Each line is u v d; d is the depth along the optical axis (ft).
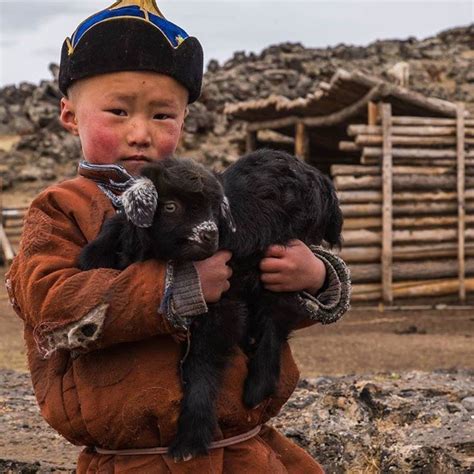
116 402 10.83
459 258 61.93
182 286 10.10
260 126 78.95
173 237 9.89
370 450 19.52
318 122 70.74
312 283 11.29
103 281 10.23
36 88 143.84
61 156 118.11
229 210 10.37
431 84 139.54
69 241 11.20
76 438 11.30
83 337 10.28
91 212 11.34
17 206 101.60
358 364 38.45
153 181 10.00
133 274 10.17
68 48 11.94
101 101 11.55
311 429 20.29
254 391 11.05
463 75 142.51
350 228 60.08
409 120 60.75
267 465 11.51
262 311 11.16
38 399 11.58
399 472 18.65
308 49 152.15
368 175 60.49
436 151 61.46
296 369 12.20
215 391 10.63
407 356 40.78
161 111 11.73
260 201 11.03
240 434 11.52
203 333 10.48
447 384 23.45
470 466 17.51
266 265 10.91
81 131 11.88
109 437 11.02
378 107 60.85
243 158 11.72
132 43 11.43
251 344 11.28
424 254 61.52
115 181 11.47
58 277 10.58
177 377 10.75
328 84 64.39
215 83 132.98
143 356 10.83
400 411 20.80
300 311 11.35
